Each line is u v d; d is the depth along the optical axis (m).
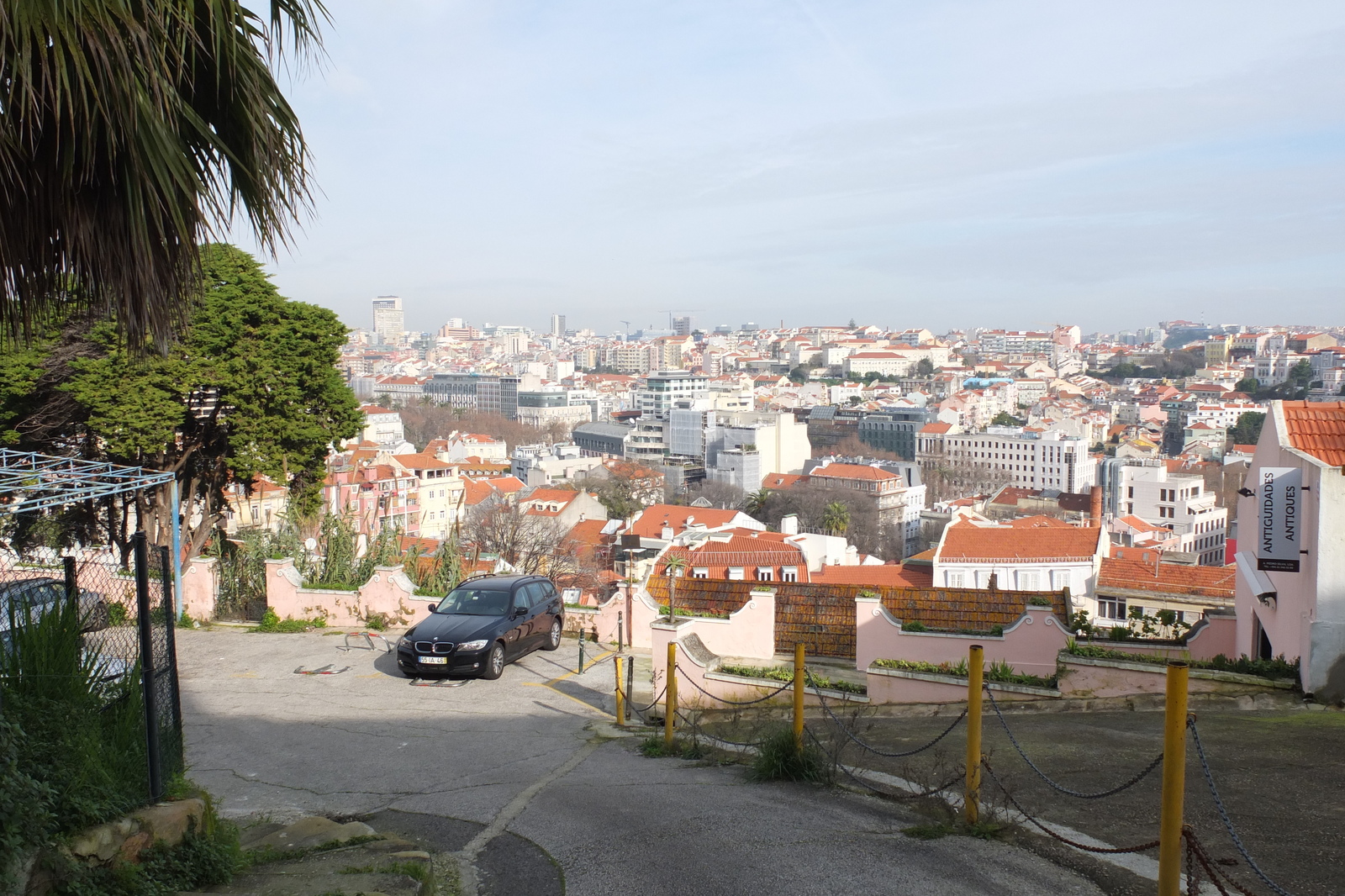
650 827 8.47
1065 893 6.48
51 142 5.83
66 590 7.99
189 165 5.88
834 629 18.34
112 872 6.23
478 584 18.67
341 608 20.67
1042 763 9.65
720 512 74.62
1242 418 191.25
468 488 99.50
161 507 27.05
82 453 27.98
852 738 10.03
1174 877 5.93
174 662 7.89
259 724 13.71
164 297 6.33
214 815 7.54
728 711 14.60
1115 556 50.66
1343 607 12.21
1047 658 14.73
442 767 11.44
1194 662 13.17
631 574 26.86
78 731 6.84
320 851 8.04
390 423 183.50
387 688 16.03
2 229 5.86
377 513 54.97
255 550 23.27
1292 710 12.05
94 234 6.05
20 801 5.70
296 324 28.69
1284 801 8.07
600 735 13.03
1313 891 6.24
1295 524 12.94
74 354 26.08
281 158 6.46
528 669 17.53
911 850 7.45
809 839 7.85
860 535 116.88
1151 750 9.99
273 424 28.19
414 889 6.74
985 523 66.69
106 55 5.22
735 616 17.78
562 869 7.62
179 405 26.06
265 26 6.34
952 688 13.34
